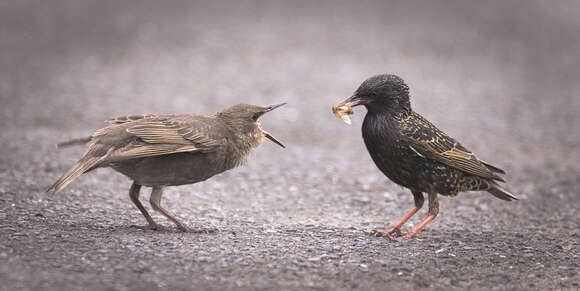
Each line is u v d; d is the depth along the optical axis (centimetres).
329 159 1563
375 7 4066
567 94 2469
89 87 2211
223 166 927
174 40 3041
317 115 2022
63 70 2450
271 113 2017
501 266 846
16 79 2266
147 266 736
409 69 2692
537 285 778
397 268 798
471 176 959
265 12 3772
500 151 1698
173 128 863
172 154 860
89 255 761
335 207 1177
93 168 819
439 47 3159
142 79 2364
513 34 3584
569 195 1309
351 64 2720
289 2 4091
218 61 2697
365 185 1348
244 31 3269
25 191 1085
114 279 688
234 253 812
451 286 754
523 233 1035
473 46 3244
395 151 921
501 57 3059
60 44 2884
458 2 4338
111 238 841
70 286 659
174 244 834
